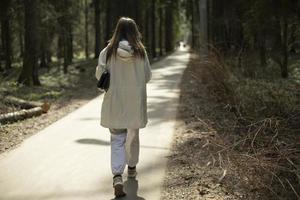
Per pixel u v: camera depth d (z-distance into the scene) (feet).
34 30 70.90
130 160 21.30
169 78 78.69
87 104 47.11
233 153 19.43
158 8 197.88
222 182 20.61
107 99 19.43
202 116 37.19
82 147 27.32
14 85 66.39
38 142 28.58
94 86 71.77
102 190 20.02
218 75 40.19
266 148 20.51
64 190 20.02
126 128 19.42
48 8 81.00
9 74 95.25
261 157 19.12
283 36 75.15
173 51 253.44
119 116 19.34
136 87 19.42
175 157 25.26
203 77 45.85
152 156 25.55
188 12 201.77
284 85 53.52
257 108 34.86
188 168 23.13
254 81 49.01
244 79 47.03
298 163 19.80
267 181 19.19
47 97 55.47
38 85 71.61
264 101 36.37
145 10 159.84
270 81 57.88
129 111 19.40
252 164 18.76
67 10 94.99
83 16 183.32
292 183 19.63
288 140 23.93
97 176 21.83
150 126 34.24
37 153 25.91
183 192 19.84
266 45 79.92
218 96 40.70
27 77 70.33
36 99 53.16
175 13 244.63
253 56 65.98
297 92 44.45
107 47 19.48
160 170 22.90
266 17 69.10
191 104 44.91
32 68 71.05
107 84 19.25
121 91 19.31
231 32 89.25
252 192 19.33
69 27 103.09
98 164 23.76
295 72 75.00
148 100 49.49
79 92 62.13
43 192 19.75
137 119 19.47
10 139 29.32
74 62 144.25
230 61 46.52
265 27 71.97
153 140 29.53
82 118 37.60
